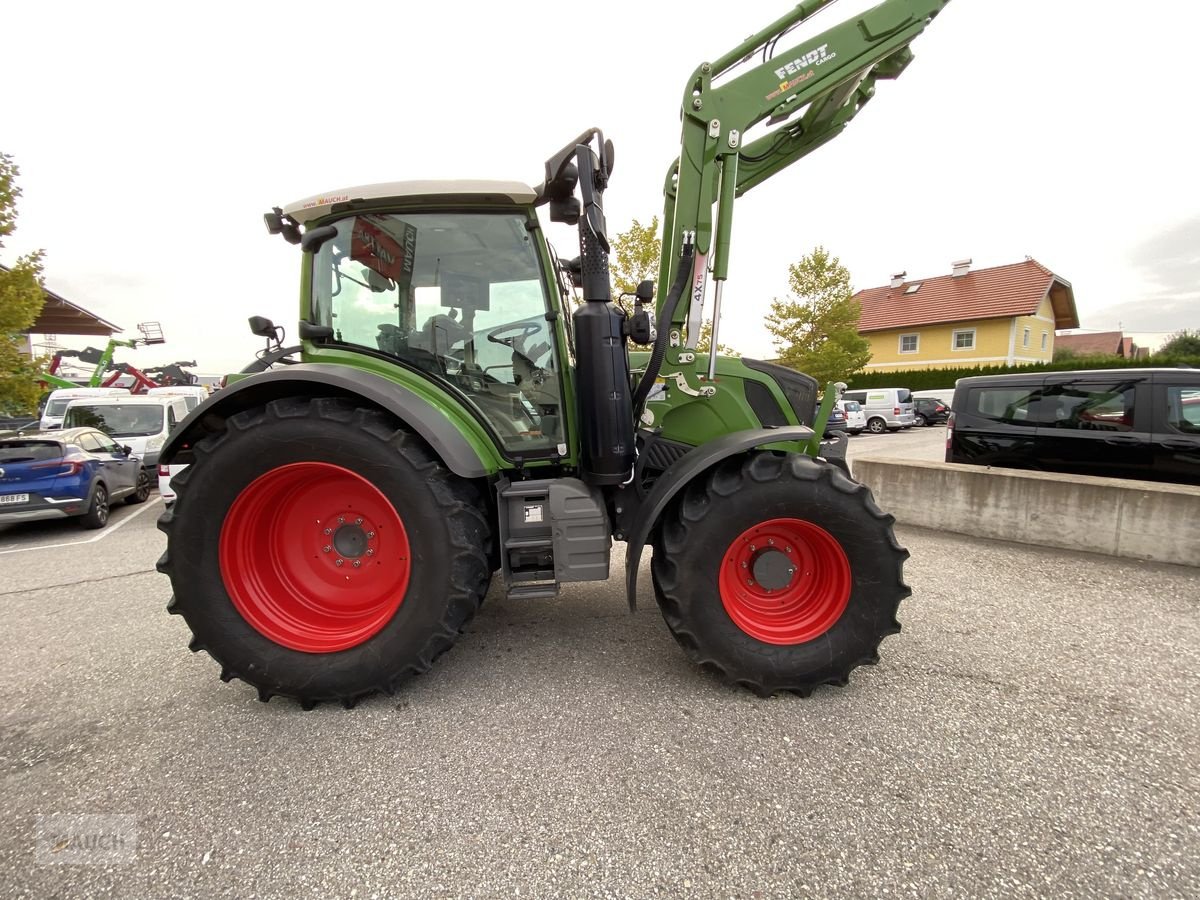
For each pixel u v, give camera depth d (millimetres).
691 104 2633
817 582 2488
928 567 4090
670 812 1712
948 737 2062
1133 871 1482
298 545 2502
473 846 1603
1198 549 4023
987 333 27547
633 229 13234
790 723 2162
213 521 2273
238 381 2334
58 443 6441
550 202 2420
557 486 2424
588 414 2514
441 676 2570
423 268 2639
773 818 1680
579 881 1485
